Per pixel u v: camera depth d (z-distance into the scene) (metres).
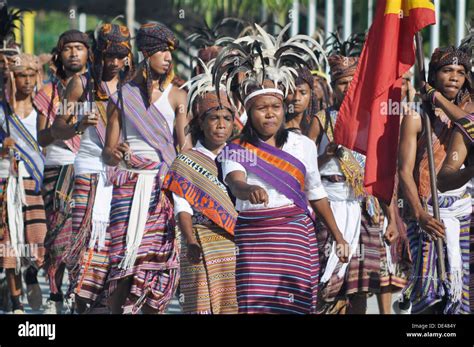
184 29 35.47
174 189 15.89
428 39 31.33
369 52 16.55
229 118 15.96
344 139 16.75
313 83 18.72
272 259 14.20
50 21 42.94
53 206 19.97
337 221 17.72
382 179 16.36
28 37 37.31
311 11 29.78
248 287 14.23
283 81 14.82
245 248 14.34
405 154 15.36
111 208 17.16
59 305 19.83
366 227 17.89
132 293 16.75
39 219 20.41
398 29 16.23
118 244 17.02
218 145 16.08
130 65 18.22
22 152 20.31
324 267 17.69
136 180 16.98
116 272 16.94
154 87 17.27
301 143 14.58
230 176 14.18
